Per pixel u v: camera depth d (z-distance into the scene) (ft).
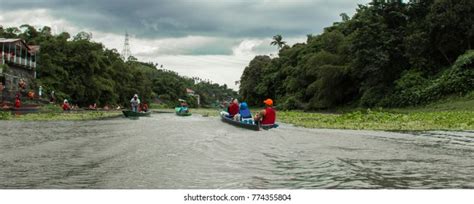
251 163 33.45
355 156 37.88
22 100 155.53
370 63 177.99
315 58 219.61
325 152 40.27
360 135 59.16
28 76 187.11
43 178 28.12
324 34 264.31
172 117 127.54
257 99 360.89
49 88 202.90
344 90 213.46
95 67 243.40
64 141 49.21
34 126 76.64
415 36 167.94
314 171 30.42
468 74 153.79
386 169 31.45
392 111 146.92
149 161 34.12
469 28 164.76
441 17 163.84
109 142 47.78
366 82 190.70
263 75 344.08
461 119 89.97
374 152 40.70
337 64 214.69
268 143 47.67
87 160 34.63
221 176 28.50
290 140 51.26
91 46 237.25
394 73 183.62
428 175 29.43
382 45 176.55
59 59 220.64
